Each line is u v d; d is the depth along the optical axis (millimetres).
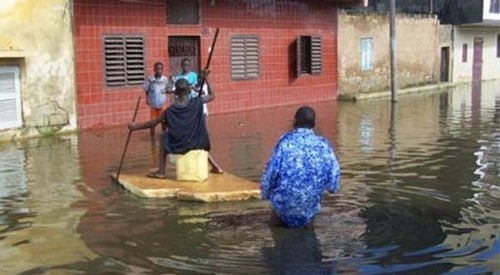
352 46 24312
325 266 5836
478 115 18047
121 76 15945
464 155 11469
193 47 17984
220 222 7223
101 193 8664
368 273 5672
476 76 34344
